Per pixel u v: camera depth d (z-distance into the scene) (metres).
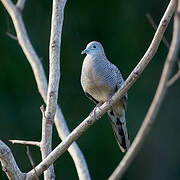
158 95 6.67
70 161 16.20
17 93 16.12
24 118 16.03
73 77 16.59
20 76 16.12
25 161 15.70
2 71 16.05
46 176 6.73
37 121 16.03
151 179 18.03
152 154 18.06
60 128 7.85
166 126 18.06
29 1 16.27
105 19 16.95
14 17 8.84
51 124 6.74
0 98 16.00
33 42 16.11
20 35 8.67
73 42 16.67
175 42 6.47
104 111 6.81
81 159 7.63
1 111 15.95
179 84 17.70
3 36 15.69
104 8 16.92
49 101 6.76
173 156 18.09
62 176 16.12
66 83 16.56
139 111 16.88
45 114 6.76
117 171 6.78
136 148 6.73
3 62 16.00
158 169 18.34
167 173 18.30
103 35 16.94
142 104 16.98
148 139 18.00
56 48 6.87
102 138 16.33
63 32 16.64
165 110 18.06
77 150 7.67
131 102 16.92
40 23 16.27
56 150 6.43
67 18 16.69
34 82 16.14
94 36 16.88
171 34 17.67
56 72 6.84
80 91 16.58
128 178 18.00
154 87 17.20
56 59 6.87
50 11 16.34
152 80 17.23
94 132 16.33
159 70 17.38
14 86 16.12
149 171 18.03
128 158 6.75
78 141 16.23
